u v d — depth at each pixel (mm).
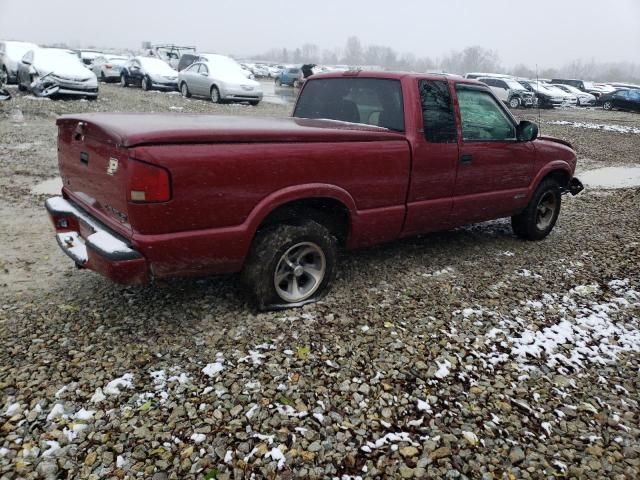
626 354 3684
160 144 3055
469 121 4898
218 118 4113
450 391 3129
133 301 4035
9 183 7574
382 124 4566
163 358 3283
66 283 4340
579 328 3986
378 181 4141
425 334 3740
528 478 2535
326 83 5137
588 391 3238
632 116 27438
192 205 3203
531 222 5938
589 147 15438
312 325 3768
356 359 3379
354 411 2898
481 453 2666
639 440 2842
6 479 2338
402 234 4594
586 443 2793
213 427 2711
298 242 3803
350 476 2473
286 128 3654
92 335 3516
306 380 3131
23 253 4973
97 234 3340
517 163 5395
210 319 3783
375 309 4082
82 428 2658
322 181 3785
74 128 3682
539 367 3445
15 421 2682
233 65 21500
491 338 3746
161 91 23953
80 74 17672
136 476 2395
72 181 3918
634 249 5965
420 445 2688
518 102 28703
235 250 3488
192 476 2414
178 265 3307
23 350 3299
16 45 21281
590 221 7230
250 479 2420
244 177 3373
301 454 2576
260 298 3791
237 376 3131
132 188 3025
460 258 5383
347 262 5078
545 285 4777
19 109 14273
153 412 2795
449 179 4703
